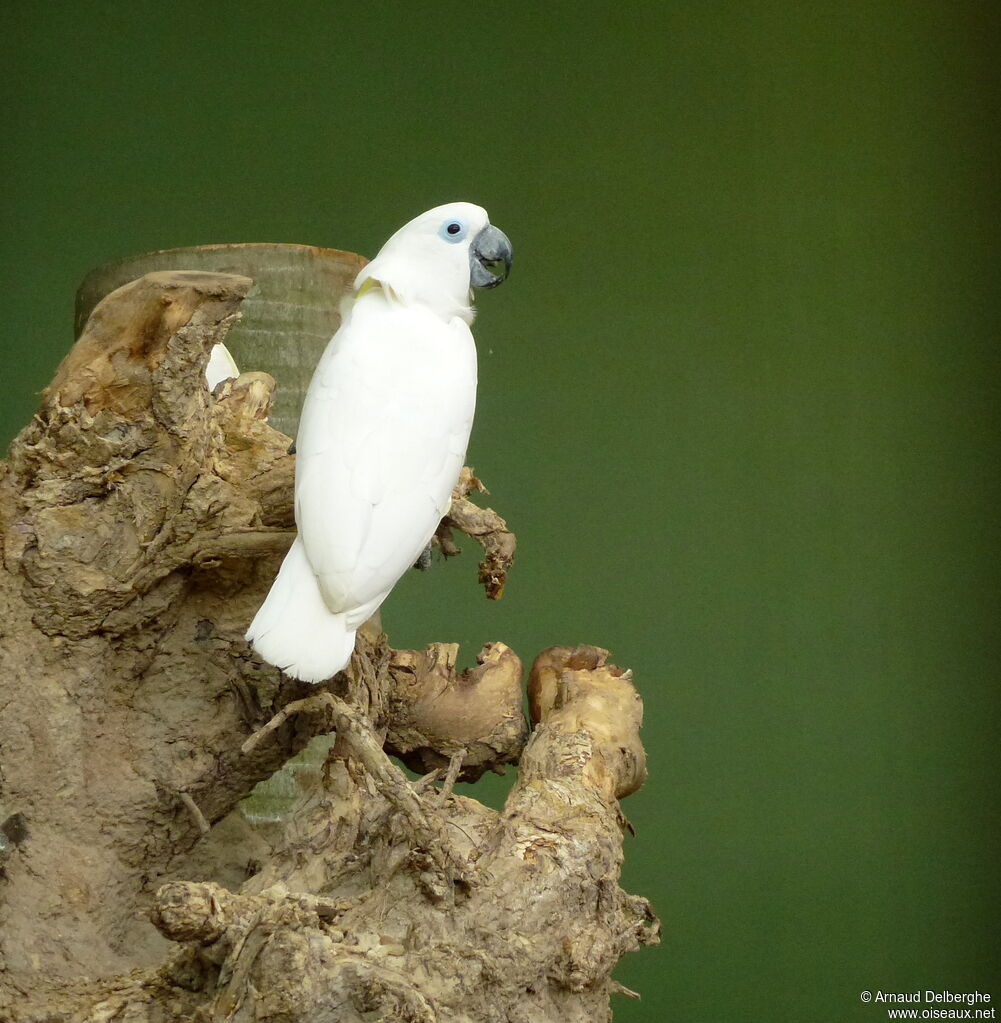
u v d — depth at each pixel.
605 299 7.02
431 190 6.95
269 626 2.78
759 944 6.70
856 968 6.71
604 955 2.89
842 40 7.14
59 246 6.75
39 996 2.88
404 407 3.11
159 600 3.22
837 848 6.82
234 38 6.94
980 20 7.12
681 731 6.84
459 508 3.46
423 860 2.75
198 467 3.12
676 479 6.99
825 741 6.89
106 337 3.02
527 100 7.06
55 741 3.11
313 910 2.50
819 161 7.16
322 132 6.94
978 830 6.87
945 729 6.93
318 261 4.07
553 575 6.88
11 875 3.07
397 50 7.02
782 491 7.02
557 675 4.24
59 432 3.01
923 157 7.07
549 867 2.92
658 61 7.14
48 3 6.83
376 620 3.99
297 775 3.87
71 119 6.80
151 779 3.29
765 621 6.95
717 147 7.13
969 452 7.07
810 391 7.07
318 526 2.86
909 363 7.10
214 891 2.51
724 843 6.79
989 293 7.13
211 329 3.02
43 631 3.10
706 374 7.04
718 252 7.09
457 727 4.18
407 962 2.57
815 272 7.11
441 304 3.53
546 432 6.93
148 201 6.81
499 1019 2.64
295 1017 2.27
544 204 7.02
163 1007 2.66
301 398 4.04
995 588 7.00
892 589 7.00
